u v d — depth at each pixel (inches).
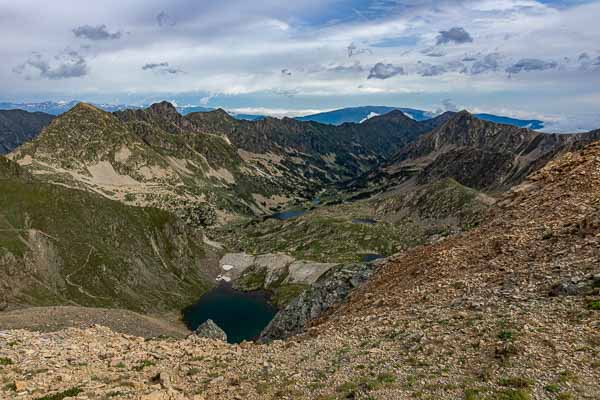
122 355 1220.5
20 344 1243.8
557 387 724.7
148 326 3233.3
